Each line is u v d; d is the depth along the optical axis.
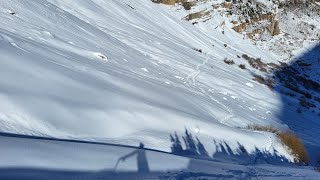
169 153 10.62
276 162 14.49
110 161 7.71
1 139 7.21
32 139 7.85
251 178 9.02
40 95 10.38
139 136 11.28
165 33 42.03
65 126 9.77
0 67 10.68
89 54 18.36
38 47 14.41
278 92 37.19
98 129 10.51
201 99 20.53
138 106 12.91
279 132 18.03
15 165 6.16
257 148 14.76
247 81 36.28
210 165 9.78
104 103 11.92
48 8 22.98
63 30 20.52
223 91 28.64
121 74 17.14
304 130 27.41
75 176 6.42
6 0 18.86
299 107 34.62
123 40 29.16
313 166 16.16
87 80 13.23
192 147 12.33
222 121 17.77
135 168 7.72
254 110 26.94
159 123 12.65
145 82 17.73
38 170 6.25
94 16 31.92
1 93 9.40
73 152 7.62
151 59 27.62
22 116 9.13
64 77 12.32
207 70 33.34
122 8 41.00
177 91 19.16
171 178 7.54
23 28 16.67
